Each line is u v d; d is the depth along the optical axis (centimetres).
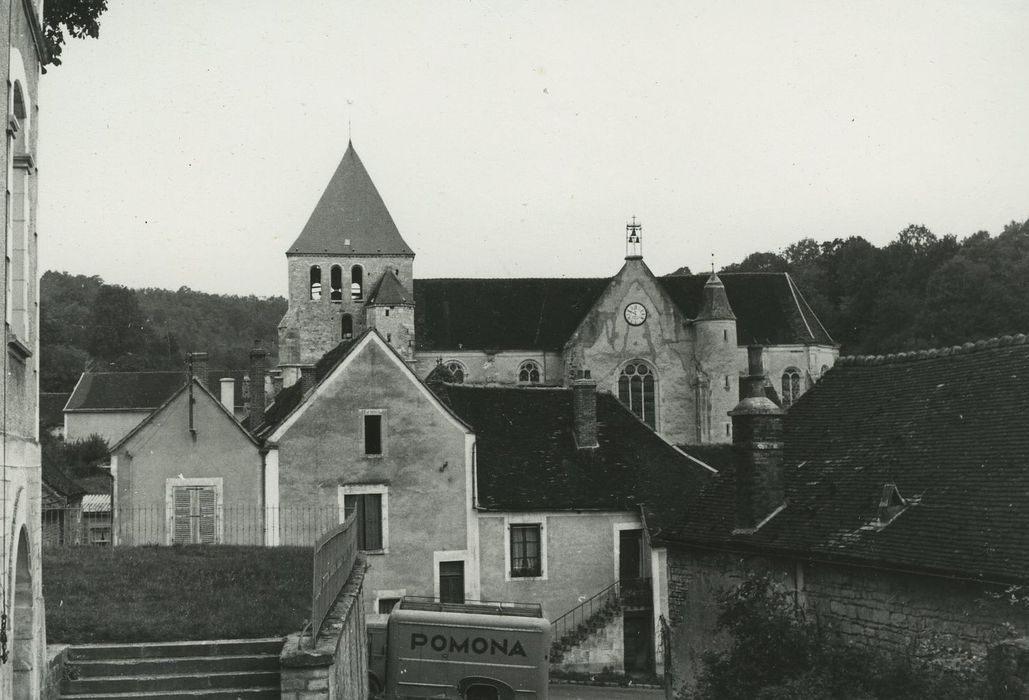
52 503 4025
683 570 2570
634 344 7581
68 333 13750
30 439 1337
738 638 2147
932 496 1992
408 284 8431
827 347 8225
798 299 8406
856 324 11388
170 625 1691
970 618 1747
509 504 3744
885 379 2462
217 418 3509
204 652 1597
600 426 4094
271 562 2362
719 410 7506
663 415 7575
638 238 7669
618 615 3691
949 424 2152
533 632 2520
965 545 1794
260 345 4191
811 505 2242
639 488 3872
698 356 7569
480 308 8056
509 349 7856
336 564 1881
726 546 2333
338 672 1526
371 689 2714
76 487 4744
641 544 3816
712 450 5688
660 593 3694
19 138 1338
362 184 8719
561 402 4147
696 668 2477
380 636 2736
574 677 3625
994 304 8800
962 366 2278
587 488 3844
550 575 3750
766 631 2084
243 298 16975
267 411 4412
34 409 1381
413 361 7800
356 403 3653
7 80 1201
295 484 3566
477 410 4016
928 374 2350
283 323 8425
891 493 2047
